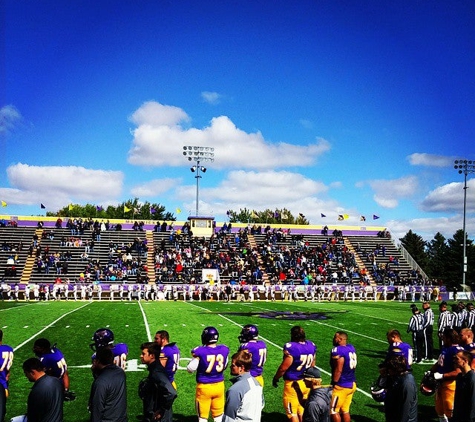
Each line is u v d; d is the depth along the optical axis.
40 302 35.50
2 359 7.46
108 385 5.63
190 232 52.66
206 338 7.43
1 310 27.64
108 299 40.06
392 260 54.03
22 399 9.73
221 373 7.45
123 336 17.73
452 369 7.57
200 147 54.28
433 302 43.25
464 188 49.44
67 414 8.80
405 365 5.89
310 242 55.97
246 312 28.19
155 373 6.04
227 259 48.06
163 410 5.95
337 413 7.45
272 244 53.62
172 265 46.50
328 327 21.61
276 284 45.44
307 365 7.45
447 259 70.38
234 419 5.35
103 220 53.19
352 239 57.91
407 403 5.71
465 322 14.57
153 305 33.03
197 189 54.41
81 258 45.56
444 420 7.70
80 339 16.88
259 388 5.55
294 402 7.43
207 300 40.53
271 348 15.84
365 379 11.79
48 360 6.91
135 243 48.56
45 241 47.81
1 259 43.81
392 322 24.28
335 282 46.34
